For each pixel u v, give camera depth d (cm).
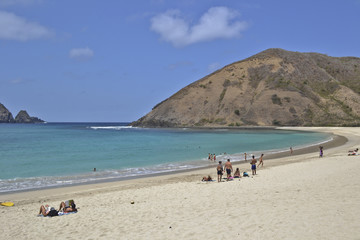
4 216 1241
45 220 1144
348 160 2456
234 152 4219
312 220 863
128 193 1633
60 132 11206
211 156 3394
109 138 7569
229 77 17525
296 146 4903
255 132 10075
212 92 16762
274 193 1327
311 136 7594
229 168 1983
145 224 991
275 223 867
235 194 1391
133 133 10219
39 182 2205
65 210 1249
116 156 3856
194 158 3628
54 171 2723
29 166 3027
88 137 8069
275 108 14350
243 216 970
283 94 14975
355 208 946
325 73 17425
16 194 1805
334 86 15988
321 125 13175
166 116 16375
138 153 4194
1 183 2169
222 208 1116
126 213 1166
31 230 1023
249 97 15762
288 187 1452
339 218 859
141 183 2053
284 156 3547
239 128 13150
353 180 1470
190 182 1950
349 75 18075
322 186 1383
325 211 941
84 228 1003
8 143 6034
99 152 4328
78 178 2367
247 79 17125
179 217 1041
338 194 1175
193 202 1282
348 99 14788
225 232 835
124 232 924
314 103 14525
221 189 1562
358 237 713
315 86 16325
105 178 2358
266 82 16250
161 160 3466
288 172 2055
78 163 3241
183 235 846
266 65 17488
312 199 1126
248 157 3609
